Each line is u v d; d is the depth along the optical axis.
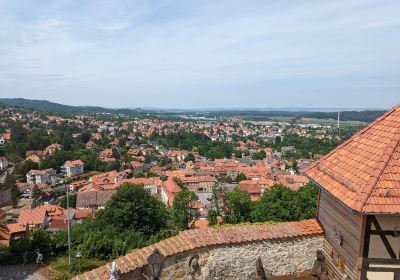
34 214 60.41
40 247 23.33
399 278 9.27
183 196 44.62
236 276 11.36
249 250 11.44
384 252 9.24
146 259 9.80
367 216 9.14
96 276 9.13
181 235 11.11
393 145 9.84
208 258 11.00
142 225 33.25
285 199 35.81
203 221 47.19
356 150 11.29
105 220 33.22
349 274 9.91
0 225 39.03
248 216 43.47
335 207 11.02
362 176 9.68
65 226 60.38
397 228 9.20
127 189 34.16
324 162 12.05
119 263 9.61
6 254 22.77
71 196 89.12
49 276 20.55
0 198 88.56
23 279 20.27
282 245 11.76
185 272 10.59
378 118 12.04
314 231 11.89
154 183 94.31
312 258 12.03
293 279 11.56
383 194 8.83
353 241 9.68
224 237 11.25
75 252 22.17
